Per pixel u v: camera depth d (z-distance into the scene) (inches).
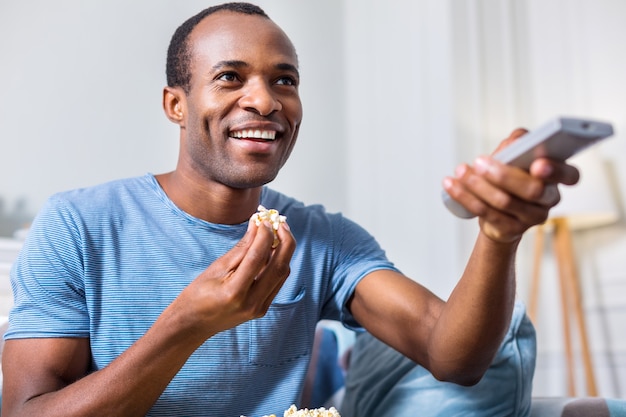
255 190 42.4
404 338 41.1
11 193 109.5
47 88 113.3
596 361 116.3
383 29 141.3
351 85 148.6
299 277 43.9
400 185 135.3
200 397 39.0
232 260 30.6
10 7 112.7
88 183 114.2
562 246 114.2
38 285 37.5
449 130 123.0
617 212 111.4
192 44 39.8
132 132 118.0
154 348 31.6
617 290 115.0
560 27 126.1
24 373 35.2
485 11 126.8
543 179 23.3
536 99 128.7
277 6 140.0
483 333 34.2
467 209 26.3
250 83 38.8
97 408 31.8
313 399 54.8
